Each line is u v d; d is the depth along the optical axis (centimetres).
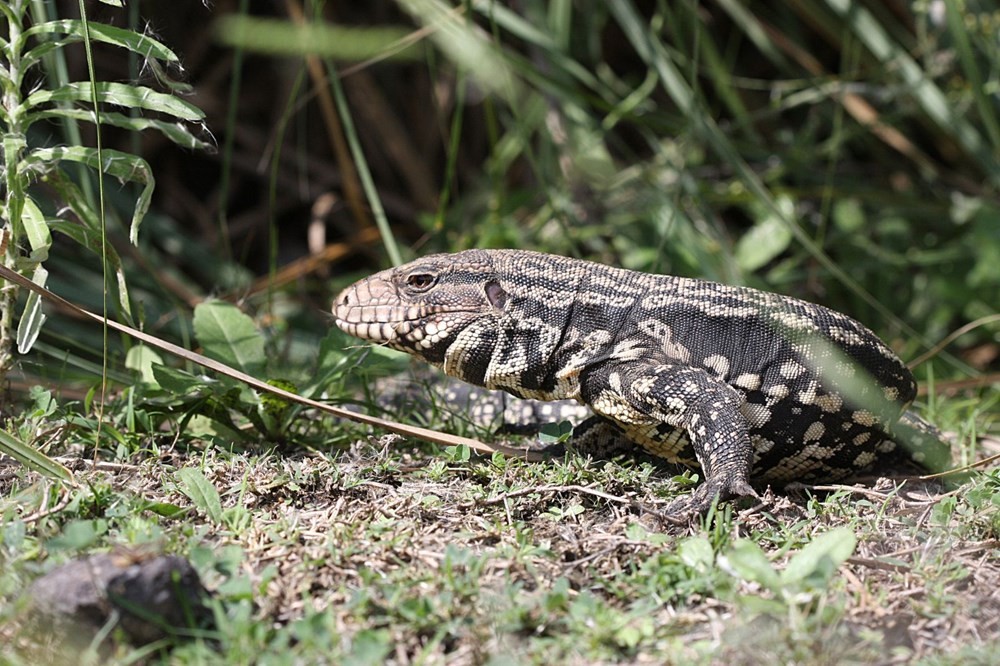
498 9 1480
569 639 650
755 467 954
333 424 1070
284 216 1962
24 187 918
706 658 635
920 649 679
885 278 1708
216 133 1916
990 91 1494
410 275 959
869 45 1602
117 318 1110
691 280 961
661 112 1652
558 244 1572
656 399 892
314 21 1298
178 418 986
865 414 942
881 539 810
